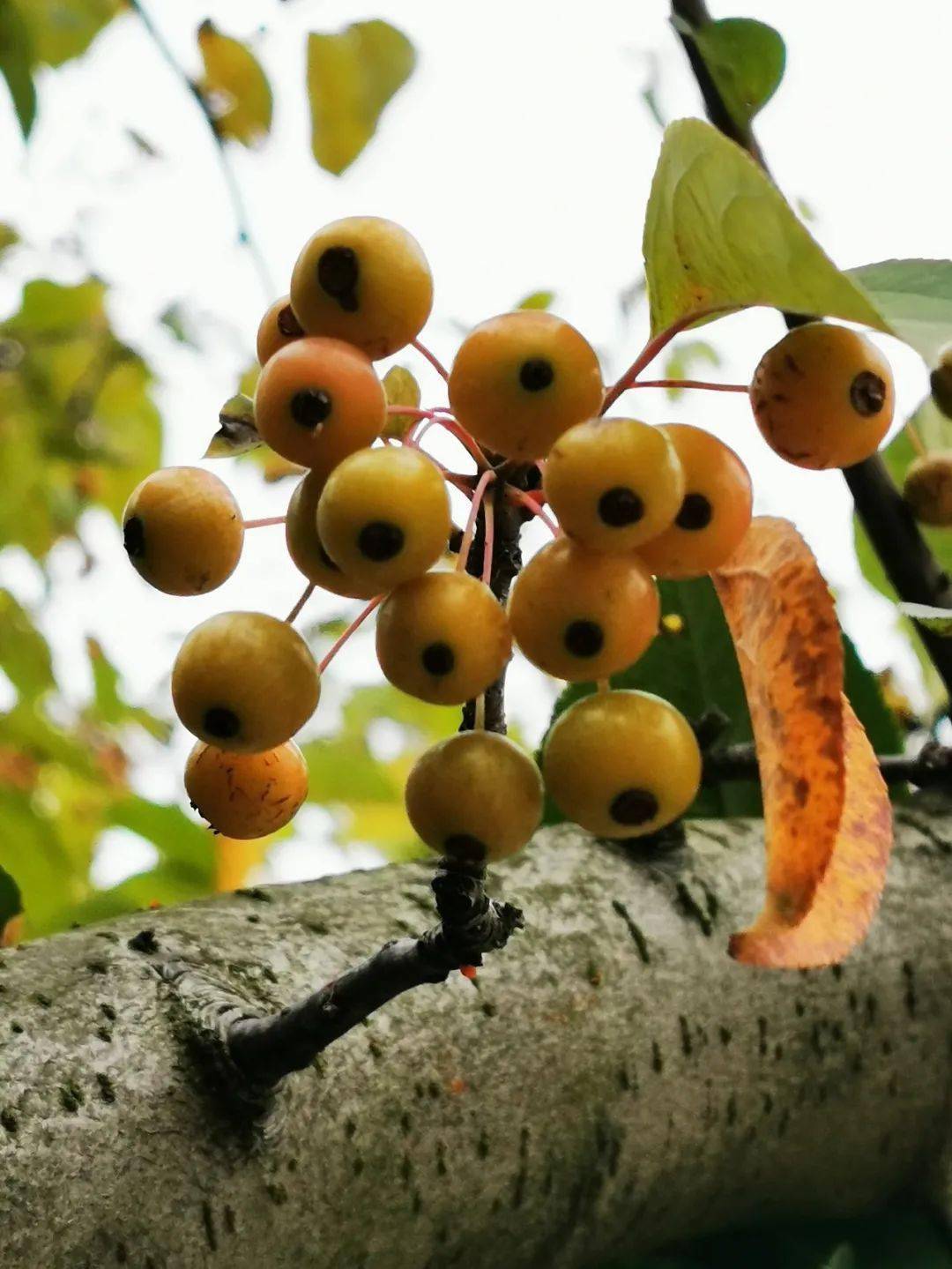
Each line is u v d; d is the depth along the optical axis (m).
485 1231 0.23
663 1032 0.24
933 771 0.27
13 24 0.45
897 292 0.20
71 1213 0.20
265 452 0.29
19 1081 0.20
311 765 0.47
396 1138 0.22
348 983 0.20
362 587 0.19
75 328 0.60
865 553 0.32
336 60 0.41
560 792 0.19
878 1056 0.25
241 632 0.19
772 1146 0.25
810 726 0.19
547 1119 0.23
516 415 0.19
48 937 0.22
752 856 0.26
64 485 0.61
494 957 0.23
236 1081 0.21
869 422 0.19
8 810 0.45
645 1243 0.25
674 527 0.19
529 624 0.18
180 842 0.39
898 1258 0.27
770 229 0.18
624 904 0.25
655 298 0.19
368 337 0.19
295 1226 0.21
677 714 0.19
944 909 0.26
